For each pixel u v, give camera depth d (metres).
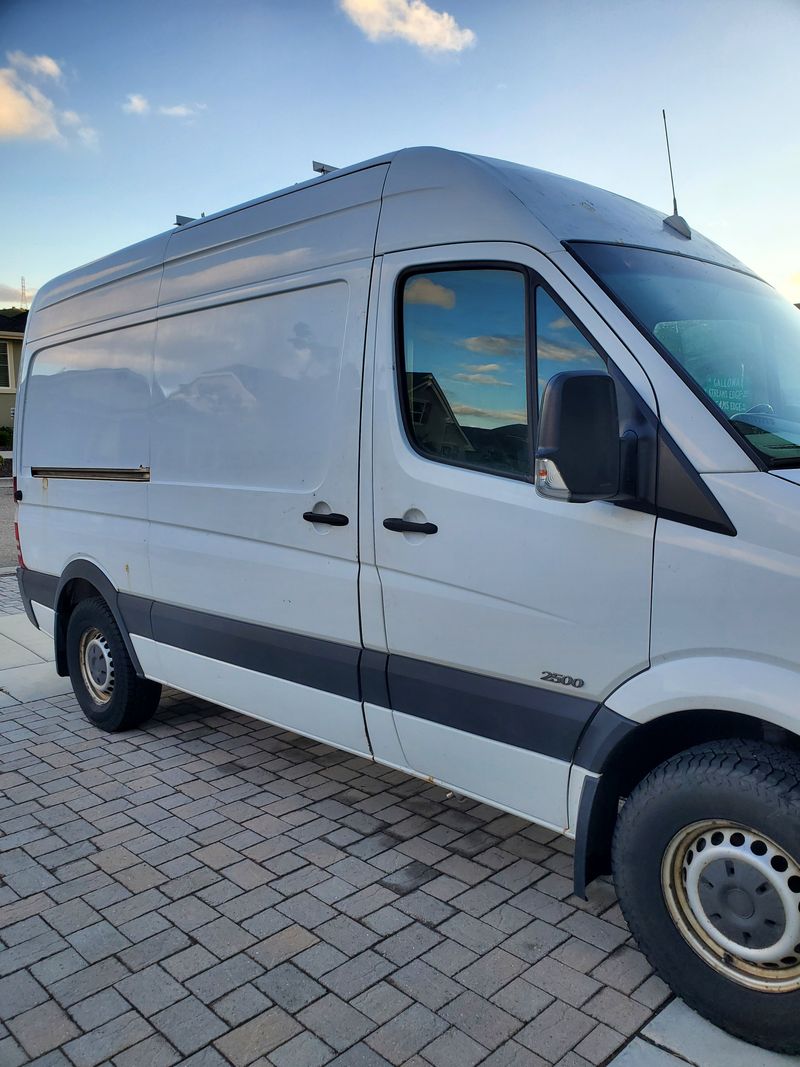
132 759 4.79
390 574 3.24
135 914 3.20
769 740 2.52
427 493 3.07
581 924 3.11
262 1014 2.64
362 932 3.07
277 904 3.26
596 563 2.64
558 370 2.74
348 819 4.00
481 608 2.95
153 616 4.59
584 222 2.97
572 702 2.78
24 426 5.89
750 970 2.46
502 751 2.98
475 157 3.11
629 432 2.53
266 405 3.77
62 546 5.38
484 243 2.95
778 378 3.01
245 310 3.91
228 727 5.34
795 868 2.33
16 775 4.57
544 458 2.38
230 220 4.09
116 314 4.86
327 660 3.56
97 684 5.31
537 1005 2.66
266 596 3.81
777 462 2.42
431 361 3.10
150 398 4.52
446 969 2.85
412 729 3.27
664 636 2.52
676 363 2.55
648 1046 2.47
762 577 2.32
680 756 2.56
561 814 2.86
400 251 3.21
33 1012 2.67
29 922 3.16
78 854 3.68
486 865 3.55
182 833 3.86
